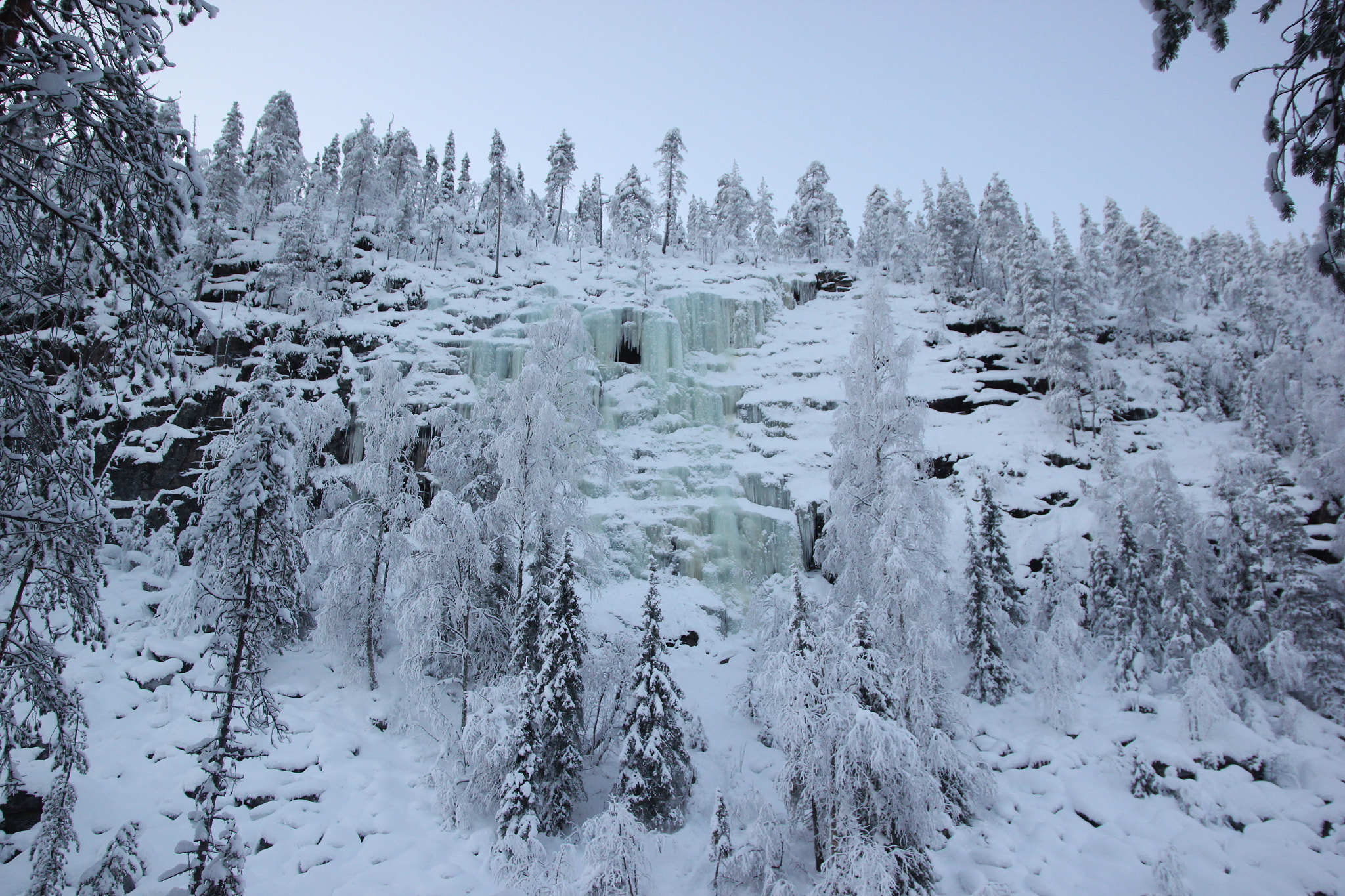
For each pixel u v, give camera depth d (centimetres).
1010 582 2238
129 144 664
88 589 866
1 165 545
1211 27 479
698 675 2111
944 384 3656
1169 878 1356
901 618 1383
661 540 2636
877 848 1052
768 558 2594
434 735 1459
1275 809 1588
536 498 1612
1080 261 4494
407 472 1852
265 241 4028
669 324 3456
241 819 1302
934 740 1264
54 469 736
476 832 1323
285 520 1059
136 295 696
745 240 5962
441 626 1473
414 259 4328
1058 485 2958
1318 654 1994
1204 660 1891
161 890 1099
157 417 2477
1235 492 2409
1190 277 5128
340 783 1417
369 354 2964
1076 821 1571
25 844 1181
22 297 659
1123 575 2192
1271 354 3600
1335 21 446
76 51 604
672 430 3178
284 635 1728
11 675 781
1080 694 2020
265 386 1138
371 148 4978
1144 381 3784
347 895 1155
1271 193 491
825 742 1149
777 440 3136
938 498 1536
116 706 1529
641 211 4869
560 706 1357
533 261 4575
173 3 621
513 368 3072
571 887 1115
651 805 1361
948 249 4625
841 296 4669
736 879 1217
